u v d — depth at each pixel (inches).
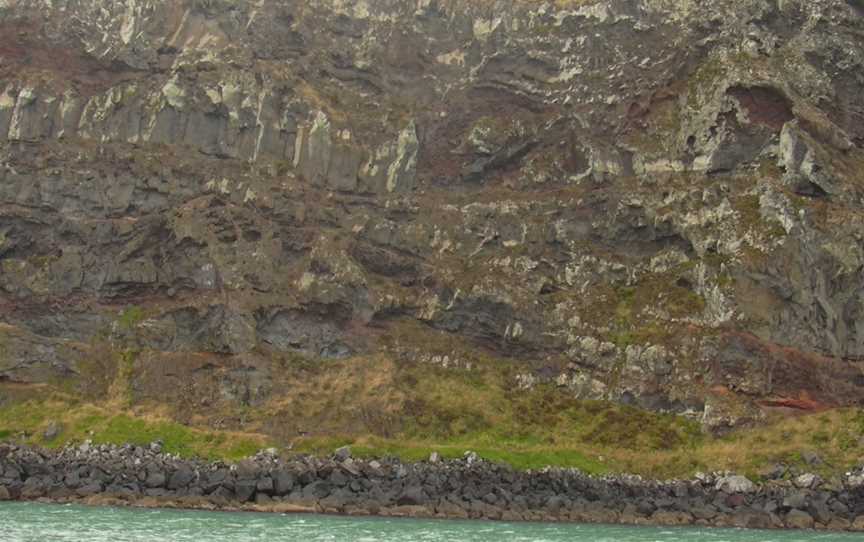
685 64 3590.1
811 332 2982.3
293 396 2810.0
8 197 3127.5
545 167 3518.7
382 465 2491.4
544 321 3154.5
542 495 2448.3
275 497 2306.8
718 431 2802.7
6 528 1782.7
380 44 3715.6
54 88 3312.0
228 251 3053.6
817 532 2281.0
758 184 3201.3
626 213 3329.2
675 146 3442.4
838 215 3115.2
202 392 2773.1
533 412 2915.8
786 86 3378.4
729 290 2999.5
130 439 2551.7
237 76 3398.1
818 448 2706.7
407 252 3314.5
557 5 3831.2
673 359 2950.3
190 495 2277.3
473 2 3846.0
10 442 2502.5
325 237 3184.1
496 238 3356.3
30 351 2785.4
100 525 1862.7
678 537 2058.3
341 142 3408.0
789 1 3688.5
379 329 3105.3
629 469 2669.8
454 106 3661.4
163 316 2938.0
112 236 3078.2
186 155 3282.5
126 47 3444.9
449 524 2135.8
